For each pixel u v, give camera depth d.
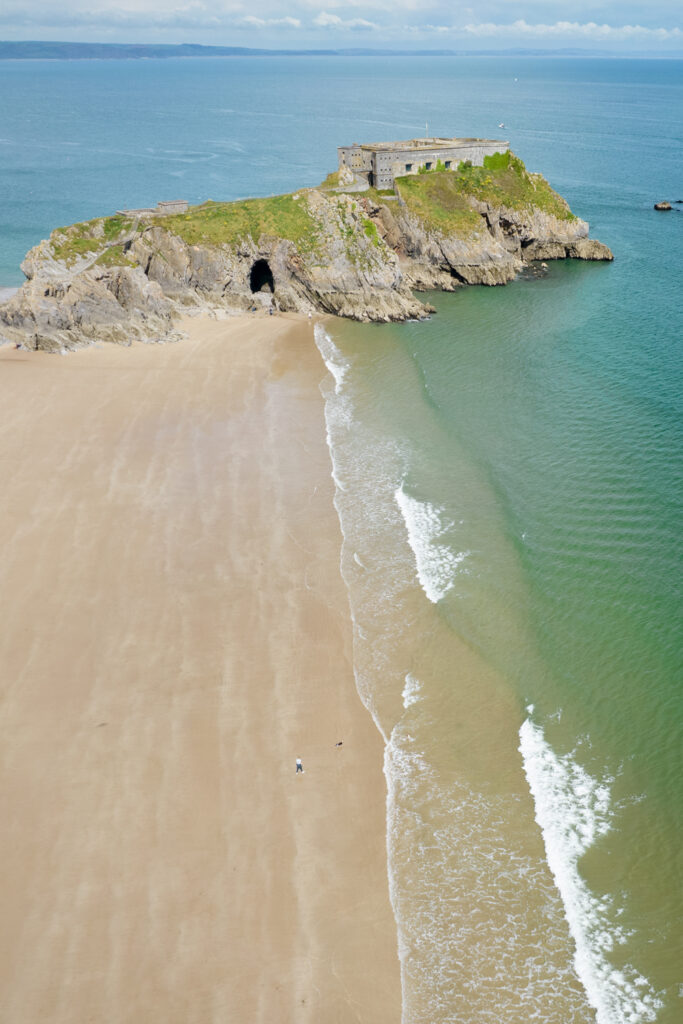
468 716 33.78
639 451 54.28
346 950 25.00
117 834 28.45
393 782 30.80
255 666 36.34
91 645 37.34
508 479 51.38
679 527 45.41
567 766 31.31
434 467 53.25
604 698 34.34
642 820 28.97
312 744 32.38
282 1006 23.45
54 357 73.12
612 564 42.56
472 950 25.11
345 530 46.44
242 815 29.28
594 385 66.19
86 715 33.50
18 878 26.91
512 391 65.50
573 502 48.47
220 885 26.80
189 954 24.75
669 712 33.47
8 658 36.44
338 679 35.75
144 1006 23.36
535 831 28.80
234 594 41.00
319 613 39.75
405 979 24.30
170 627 38.59
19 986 23.80
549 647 37.25
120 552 44.16
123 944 24.98
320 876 27.20
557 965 24.64
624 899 26.42
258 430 58.84
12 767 31.05
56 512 47.81
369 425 59.53
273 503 49.19
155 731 32.78
